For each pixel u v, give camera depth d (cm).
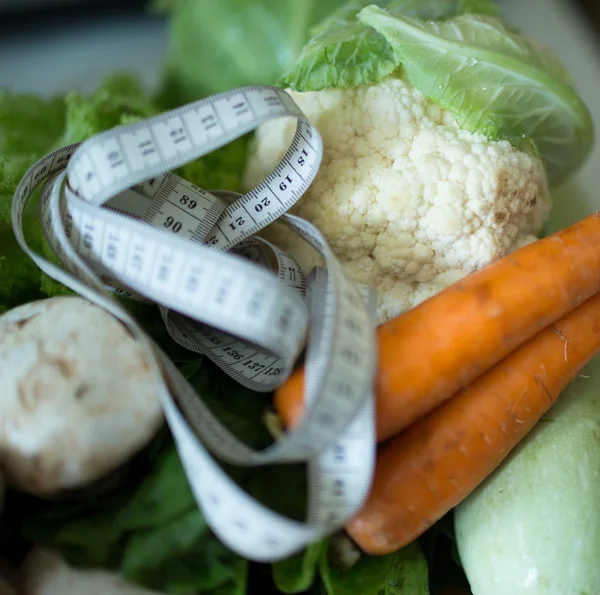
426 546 34
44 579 29
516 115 35
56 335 29
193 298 29
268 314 29
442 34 34
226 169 38
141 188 32
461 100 34
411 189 34
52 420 28
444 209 34
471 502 33
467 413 32
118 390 28
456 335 31
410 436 32
